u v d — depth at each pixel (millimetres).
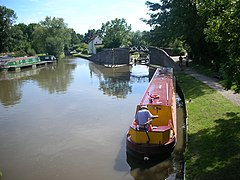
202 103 18875
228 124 14172
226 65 9750
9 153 15602
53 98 29375
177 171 12758
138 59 67500
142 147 13406
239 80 9305
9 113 23953
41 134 18359
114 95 29984
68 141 16953
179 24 35406
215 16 10430
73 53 111125
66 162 14211
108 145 16094
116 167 13445
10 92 34281
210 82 25891
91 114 22531
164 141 13609
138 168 13266
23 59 64812
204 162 10773
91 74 49344
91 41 103812
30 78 47219
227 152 11250
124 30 88438
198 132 13805
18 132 18938
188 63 42781
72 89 34469
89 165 13773
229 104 17703
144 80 40719
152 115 14438
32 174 13156
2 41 86438
